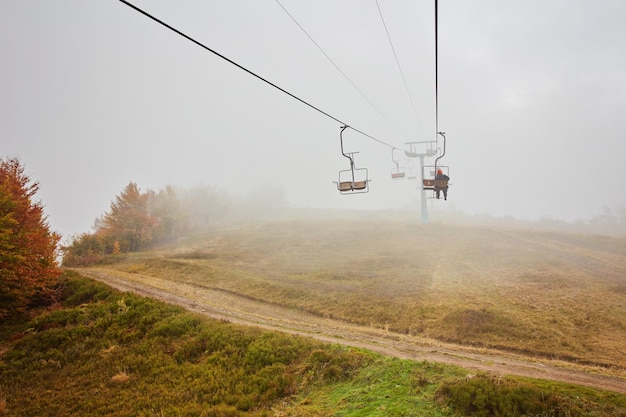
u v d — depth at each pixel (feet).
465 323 75.10
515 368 53.21
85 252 184.85
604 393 39.09
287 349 59.47
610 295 87.81
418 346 65.57
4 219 85.40
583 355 60.54
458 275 116.37
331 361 53.93
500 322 74.28
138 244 204.03
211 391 50.98
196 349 64.28
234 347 61.98
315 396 47.24
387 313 85.71
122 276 128.67
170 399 49.24
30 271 89.25
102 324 76.95
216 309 91.15
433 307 85.97
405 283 108.68
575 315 76.95
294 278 121.29
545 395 36.70
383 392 43.98
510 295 92.27
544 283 100.73
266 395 48.37
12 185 94.48
